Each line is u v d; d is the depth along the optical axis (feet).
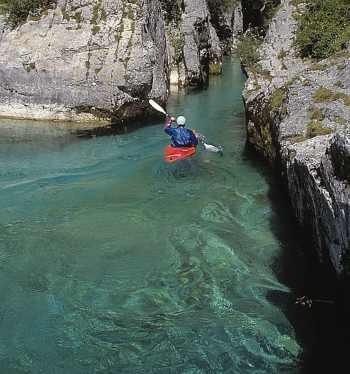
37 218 29.19
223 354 19.04
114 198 31.60
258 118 36.52
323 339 19.52
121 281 23.48
